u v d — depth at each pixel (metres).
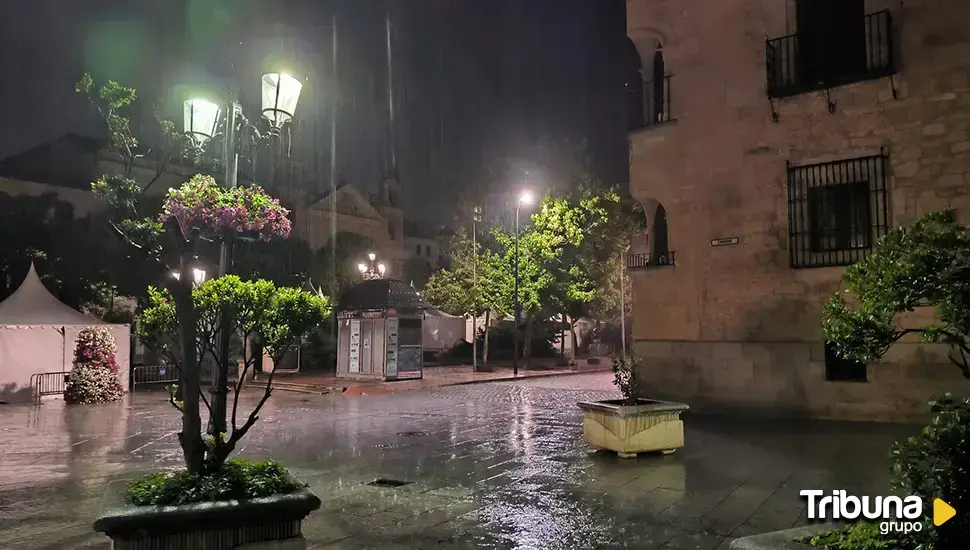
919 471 3.82
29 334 19.69
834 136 12.98
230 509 4.45
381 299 24.27
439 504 7.05
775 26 13.84
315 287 33.06
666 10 15.31
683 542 5.71
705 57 14.77
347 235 50.47
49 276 27.84
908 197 12.12
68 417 15.28
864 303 4.33
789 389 13.22
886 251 4.25
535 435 12.05
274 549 4.64
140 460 9.85
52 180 34.91
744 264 13.94
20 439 11.94
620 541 5.75
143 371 23.55
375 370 24.55
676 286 14.85
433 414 15.53
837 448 10.02
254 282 5.62
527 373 29.78
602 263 33.81
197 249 5.56
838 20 13.34
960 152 11.68
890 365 12.16
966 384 11.39
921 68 12.09
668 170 15.17
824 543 4.08
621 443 9.48
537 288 30.70
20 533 6.16
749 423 12.76
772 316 13.52
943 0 11.94
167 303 5.33
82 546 5.77
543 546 5.63
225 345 5.31
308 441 11.45
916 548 3.73
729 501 7.05
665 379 14.85
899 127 12.28
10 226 29.20
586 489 7.67
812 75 13.54
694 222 14.68
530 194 29.78
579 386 24.09
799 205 13.34
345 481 8.20
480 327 44.53
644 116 15.82
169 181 30.17
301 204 50.28
